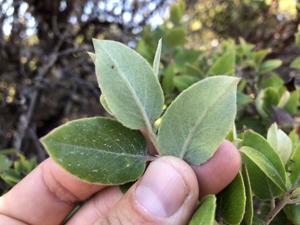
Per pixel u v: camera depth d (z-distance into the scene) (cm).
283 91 14
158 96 7
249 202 7
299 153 8
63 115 28
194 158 7
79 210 10
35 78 25
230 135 8
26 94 25
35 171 11
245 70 17
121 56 7
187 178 7
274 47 24
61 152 7
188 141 7
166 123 7
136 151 7
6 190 17
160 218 7
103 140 7
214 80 7
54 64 26
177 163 7
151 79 7
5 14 26
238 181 7
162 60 18
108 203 9
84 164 7
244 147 8
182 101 7
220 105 7
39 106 26
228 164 7
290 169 8
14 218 11
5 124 25
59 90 27
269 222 8
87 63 27
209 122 7
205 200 7
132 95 7
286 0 26
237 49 18
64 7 27
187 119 7
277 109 13
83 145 7
